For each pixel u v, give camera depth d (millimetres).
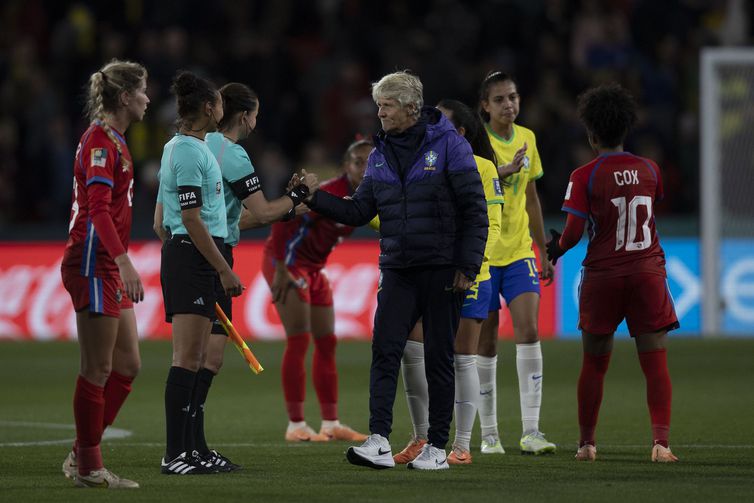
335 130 70625
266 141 70875
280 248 30625
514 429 31734
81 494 20734
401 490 20906
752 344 53781
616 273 25062
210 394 41531
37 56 77125
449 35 72938
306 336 30891
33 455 27188
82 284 21547
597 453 26625
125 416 35562
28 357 54125
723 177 56156
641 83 68875
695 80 68625
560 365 48125
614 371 46531
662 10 73375
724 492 20578
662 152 65625
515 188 27344
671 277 57750
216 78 71125
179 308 22969
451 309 23391
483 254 23078
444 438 23781
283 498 20062
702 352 51312
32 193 70000
